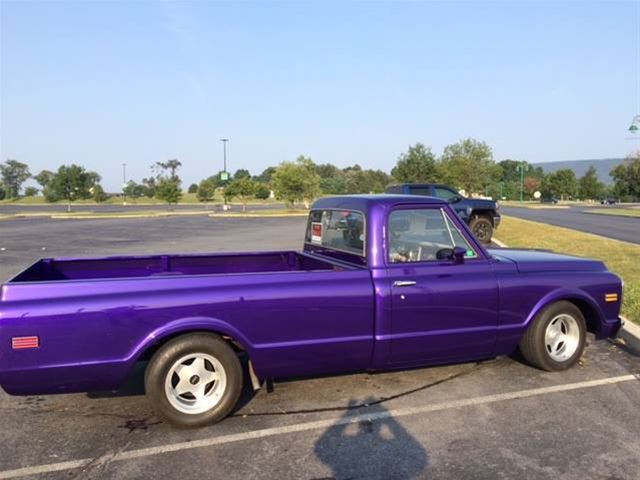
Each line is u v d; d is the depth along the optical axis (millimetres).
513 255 5355
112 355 3764
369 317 4375
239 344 4059
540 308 4965
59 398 4641
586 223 26969
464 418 4121
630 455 3531
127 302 3781
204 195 73312
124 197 79438
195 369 4012
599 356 5633
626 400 4457
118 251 15812
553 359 5055
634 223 27047
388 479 3277
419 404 4395
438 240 4730
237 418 4164
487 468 3383
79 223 30594
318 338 4242
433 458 3520
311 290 4195
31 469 3422
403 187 17250
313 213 5723
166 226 27672
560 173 97375
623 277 9336
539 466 3400
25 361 3600
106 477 3316
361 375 5062
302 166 47781
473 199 17328
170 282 3934
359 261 4613
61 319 3648
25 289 3646
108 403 4520
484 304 4742
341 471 3371
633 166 90000
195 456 3582
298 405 4395
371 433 3891
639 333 5922
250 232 23188
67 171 55062
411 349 4547
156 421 4156
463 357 4812
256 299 4047
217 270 5688
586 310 5332
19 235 21922
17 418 4227
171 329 3850
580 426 3967
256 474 3342
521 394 4586
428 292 4523
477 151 49281
